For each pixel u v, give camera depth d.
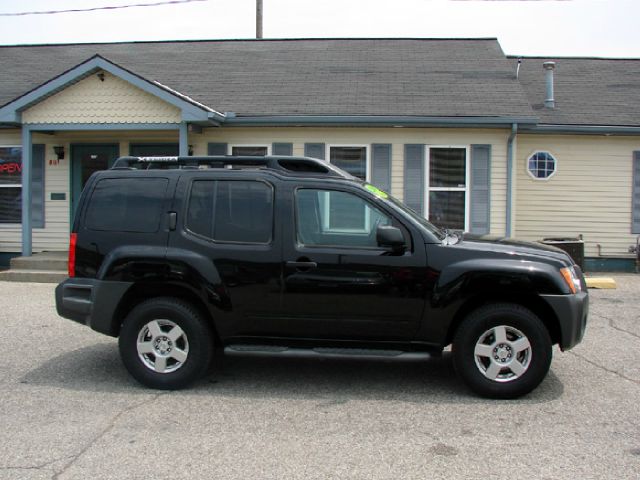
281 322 5.18
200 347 5.25
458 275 4.98
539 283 4.95
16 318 8.15
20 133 13.13
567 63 16.23
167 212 5.36
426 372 5.87
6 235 13.31
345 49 15.88
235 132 12.48
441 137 12.16
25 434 4.27
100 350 6.59
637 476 3.63
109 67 11.38
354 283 5.06
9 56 16.34
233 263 5.17
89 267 5.43
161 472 3.69
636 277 12.35
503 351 5.04
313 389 5.33
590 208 13.20
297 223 5.21
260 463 3.81
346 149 12.35
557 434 4.29
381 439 4.20
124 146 13.04
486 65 14.26
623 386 5.39
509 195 12.07
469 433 4.31
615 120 12.80
